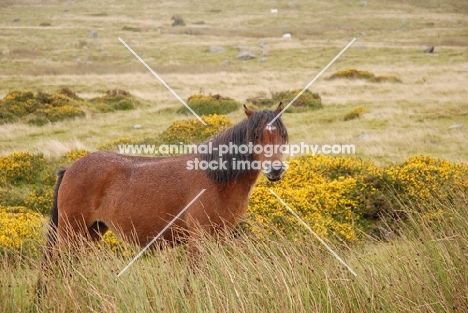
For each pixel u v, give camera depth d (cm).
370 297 540
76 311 564
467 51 4966
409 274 584
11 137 2375
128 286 567
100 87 3659
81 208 684
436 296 541
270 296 535
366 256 661
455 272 566
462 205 734
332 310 528
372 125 2277
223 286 564
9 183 1645
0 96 3422
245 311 516
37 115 2650
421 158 1380
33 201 1422
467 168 1292
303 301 541
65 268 620
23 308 596
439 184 1151
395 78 3597
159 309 533
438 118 2320
